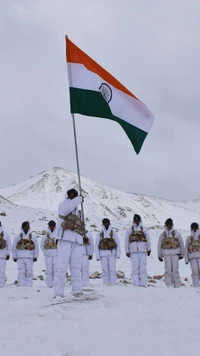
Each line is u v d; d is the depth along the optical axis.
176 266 12.13
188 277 16.97
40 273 17.23
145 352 4.37
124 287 9.40
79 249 7.78
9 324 5.88
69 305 6.66
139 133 9.53
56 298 7.46
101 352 4.42
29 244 12.81
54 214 41.28
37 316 6.16
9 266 18.98
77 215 7.84
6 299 7.91
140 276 12.14
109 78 9.38
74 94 9.13
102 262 12.57
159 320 5.88
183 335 5.08
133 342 4.74
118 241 12.70
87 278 12.63
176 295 8.04
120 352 4.39
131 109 9.47
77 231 7.70
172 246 12.15
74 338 5.04
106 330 5.34
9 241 12.90
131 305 6.83
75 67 9.22
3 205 43.03
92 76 9.27
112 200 181.50
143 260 12.16
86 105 9.17
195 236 12.76
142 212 177.00
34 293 8.99
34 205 172.75
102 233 12.67
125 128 9.48
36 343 4.96
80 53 9.30
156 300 7.37
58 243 7.77
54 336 5.18
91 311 6.24
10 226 33.50
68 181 198.00
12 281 15.06
